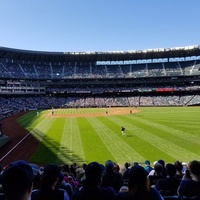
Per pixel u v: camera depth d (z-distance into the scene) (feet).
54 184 16.38
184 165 53.98
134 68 390.83
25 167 10.15
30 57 374.43
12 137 119.03
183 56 382.01
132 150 83.61
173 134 109.60
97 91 369.91
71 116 211.20
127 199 14.20
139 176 14.48
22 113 260.01
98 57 391.04
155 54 378.53
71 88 374.43
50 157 79.10
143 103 344.49
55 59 392.06
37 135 120.88
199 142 92.12
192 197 18.04
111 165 27.02
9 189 9.44
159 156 75.10
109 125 146.20
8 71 338.75
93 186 15.47
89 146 92.32
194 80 353.10
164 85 370.12
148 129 125.59
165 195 22.84
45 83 366.02
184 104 326.44
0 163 75.41
